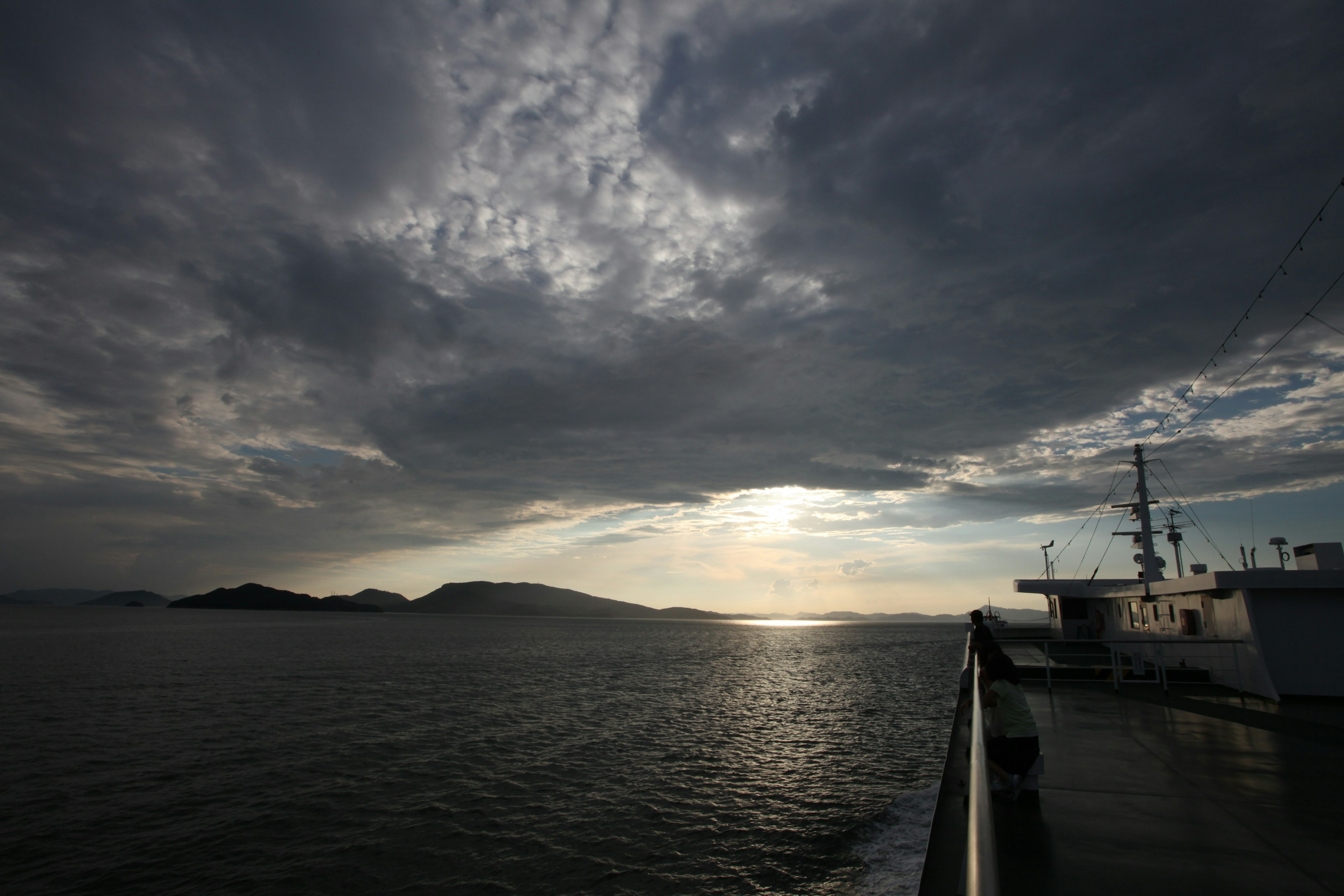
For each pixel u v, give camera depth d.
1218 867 5.43
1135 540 27.73
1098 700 14.27
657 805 19.25
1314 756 9.25
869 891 13.22
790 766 23.75
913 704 40.47
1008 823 6.52
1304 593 14.52
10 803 19.62
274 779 22.12
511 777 22.39
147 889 14.31
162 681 47.81
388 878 14.67
